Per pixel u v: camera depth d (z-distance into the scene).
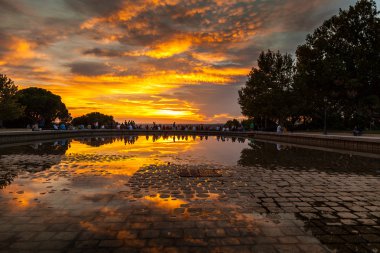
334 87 24.03
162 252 3.64
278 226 4.56
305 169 10.28
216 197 6.31
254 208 5.51
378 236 4.20
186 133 52.88
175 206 5.60
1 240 3.99
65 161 12.03
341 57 23.44
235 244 3.88
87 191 6.77
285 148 19.77
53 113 59.06
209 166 10.92
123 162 11.91
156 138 35.41
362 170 10.09
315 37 25.56
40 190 6.84
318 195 6.56
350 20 23.22
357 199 6.22
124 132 49.62
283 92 36.69
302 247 3.81
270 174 9.24
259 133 36.50
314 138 22.53
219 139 33.41
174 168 10.37
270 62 38.22
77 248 3.74
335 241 4.01
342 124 38.44
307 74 25.70
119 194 6.51
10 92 38.19
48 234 4.19
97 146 20.67
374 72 21.55
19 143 22.75
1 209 5.35
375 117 28.58
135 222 4.69
